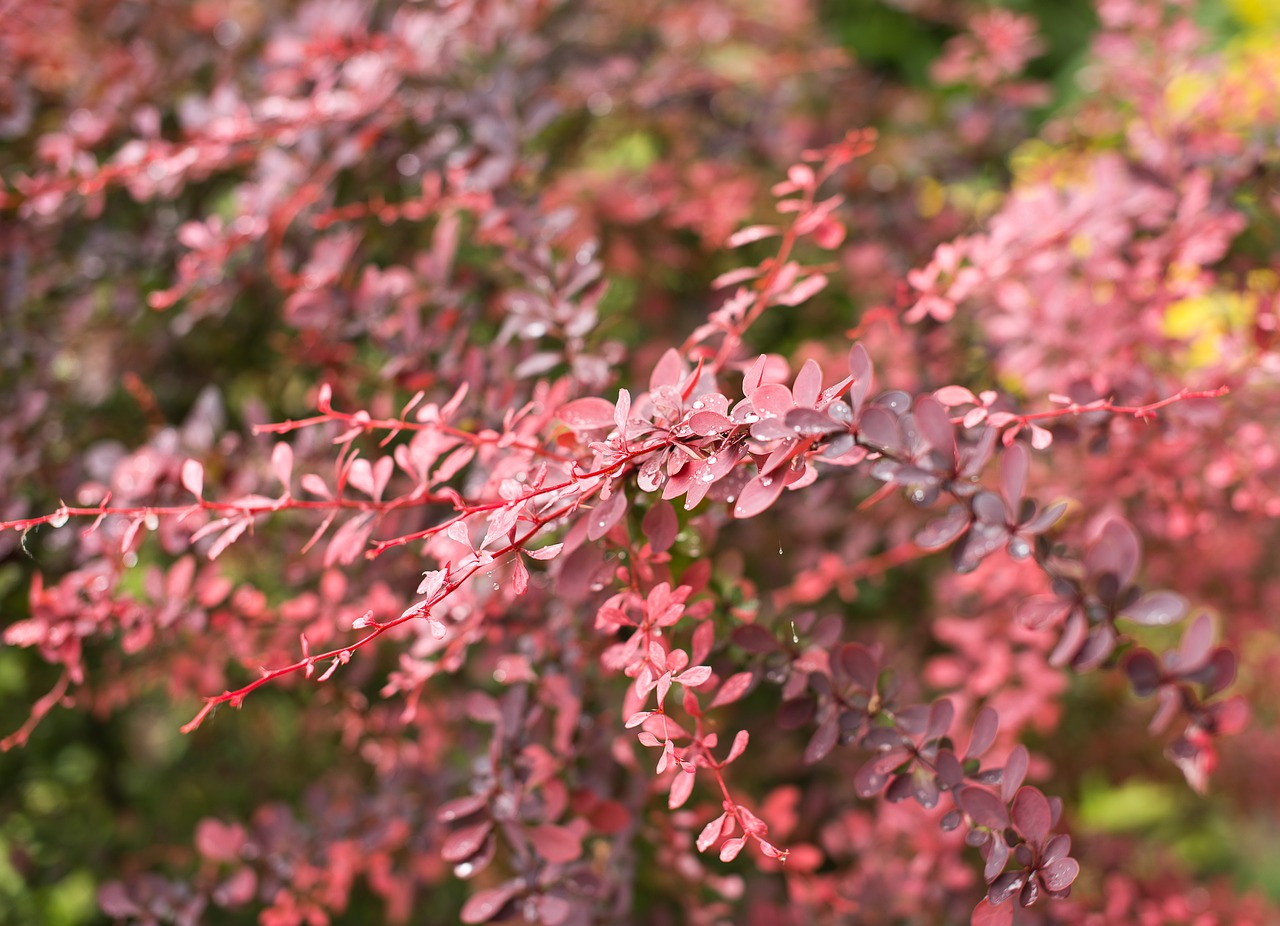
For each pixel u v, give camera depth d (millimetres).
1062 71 2369
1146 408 743
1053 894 708
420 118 1075
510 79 1030
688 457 717
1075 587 733
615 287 1427
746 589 825
